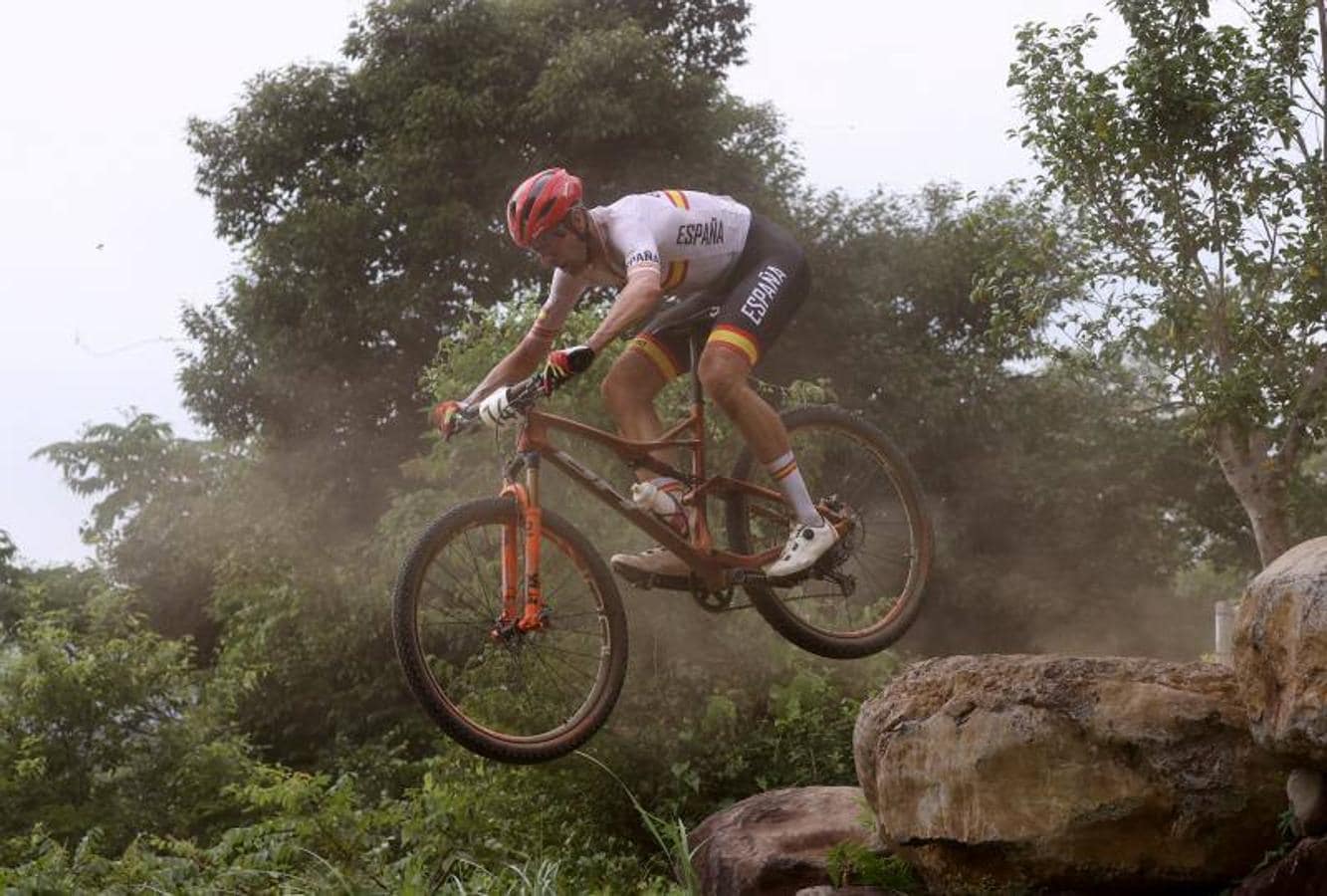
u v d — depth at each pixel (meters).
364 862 6.93
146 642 12.71
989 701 5.15
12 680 11.73
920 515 5.06
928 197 22.97
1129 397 20.03
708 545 4.64
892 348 21.58
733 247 4.62
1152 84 10.87
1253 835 4.77
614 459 9.75
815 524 4.64
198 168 20.91
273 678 15.13
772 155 21.94
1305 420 10.99
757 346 4.50
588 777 8.40
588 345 4.12
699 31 21.84
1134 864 4.88
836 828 6.42
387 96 20.00
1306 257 10.61
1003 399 21.67
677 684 9.01
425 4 19.75
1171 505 23.12
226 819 11.84
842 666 9.39
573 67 18.64
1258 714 4.37
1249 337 11.03
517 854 7.42
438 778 8.78
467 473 10.91
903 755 5.39
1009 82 11.50
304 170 20.83
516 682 7.18
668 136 20.02
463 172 19.78
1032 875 5.06
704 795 8.59
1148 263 11.11
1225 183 10.96
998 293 11.98
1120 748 4.89
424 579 4.29
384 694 14.42
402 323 19.12
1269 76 10.88
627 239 4.37
